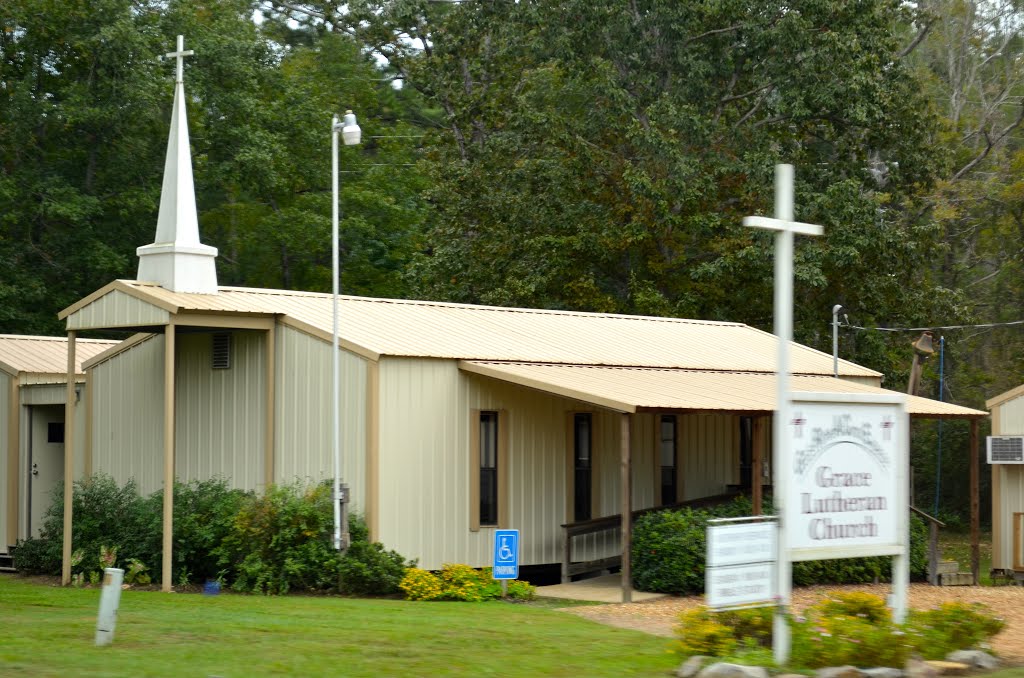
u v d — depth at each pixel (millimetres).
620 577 22031
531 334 23750
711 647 11500
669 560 19234
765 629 11883
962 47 53531
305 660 11656
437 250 38875
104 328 20359
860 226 35469
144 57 37375
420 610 16234
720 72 38625
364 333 20172
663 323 28188
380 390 19125
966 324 39062
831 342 38000
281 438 20172
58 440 24375
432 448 19828
